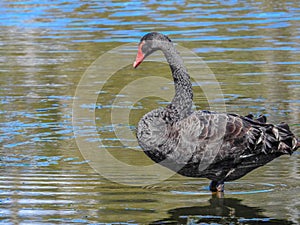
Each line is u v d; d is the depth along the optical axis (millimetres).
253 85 21547
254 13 32625
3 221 11719
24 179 13953
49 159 15297
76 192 13242
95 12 33469
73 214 12070
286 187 13586
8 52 26500
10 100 20406
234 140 13164
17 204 12555
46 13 33594
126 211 12266
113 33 28844
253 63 24156
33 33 29594
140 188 13594
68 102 20203
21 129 17672
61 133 17406
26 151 15891
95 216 11977
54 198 12898
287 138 13453
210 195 13234
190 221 11805
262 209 12367
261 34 28344
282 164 15047
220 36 28016
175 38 27672
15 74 23375
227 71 23266
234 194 13273
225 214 12109
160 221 11758
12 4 36000
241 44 26766
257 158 13547
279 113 18594
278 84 21578
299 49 25781
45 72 23578
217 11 33281
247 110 19016
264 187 13648
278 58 24672
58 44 27500
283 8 33812
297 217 11922
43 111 19328
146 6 34875
